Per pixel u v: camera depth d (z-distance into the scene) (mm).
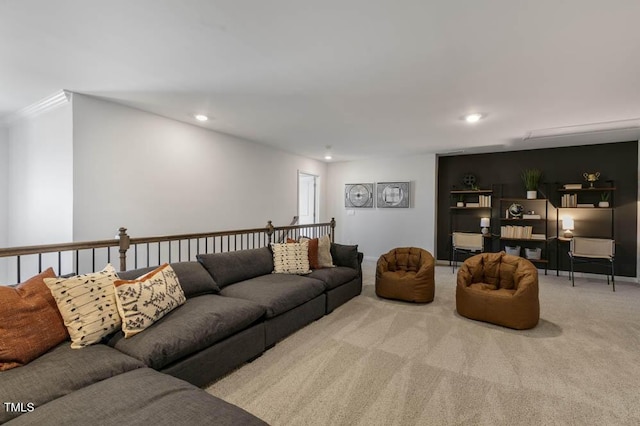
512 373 2141
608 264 5059
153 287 1985
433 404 1794
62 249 2082
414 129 4285
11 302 1462
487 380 2051
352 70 2498
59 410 1115
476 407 1771
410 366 2227
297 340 2654
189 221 4137
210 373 1932
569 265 5324
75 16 1804
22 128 3793
